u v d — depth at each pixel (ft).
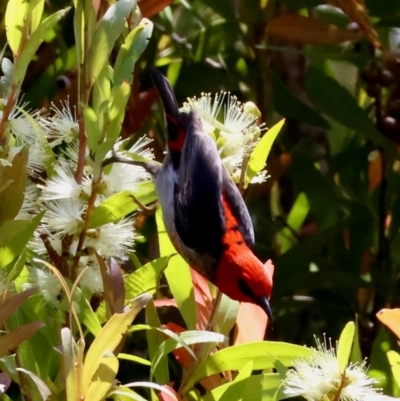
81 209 15.92
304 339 25.03
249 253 19.97
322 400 13.67
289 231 26.71
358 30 23.27
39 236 15.55
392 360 14.89
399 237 23.63
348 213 25.76
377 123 24.53
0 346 12.83
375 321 24.32
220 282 19.93
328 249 26.94
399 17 24.57
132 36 14.87
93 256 15.53
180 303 16.47
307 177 25.30
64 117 16.49
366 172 25.99
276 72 28.35
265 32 25.14
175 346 14.39
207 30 26.11
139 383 13.35
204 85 25.84
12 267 14.67
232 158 18.10
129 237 16.26
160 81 20.79
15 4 14.48
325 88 23.73
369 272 25.40
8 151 14.99
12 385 20.77
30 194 15.67
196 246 19.84
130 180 16.02
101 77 14.85
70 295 13.14
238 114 17.53
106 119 14.80
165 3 20.35
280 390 14.73
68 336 12.68
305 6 24.25
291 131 28.84
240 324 17.15
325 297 25.40
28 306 15.15
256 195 25.30
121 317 12.80
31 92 23.32
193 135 18.81
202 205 19.36
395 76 23.75
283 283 24.00
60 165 16.75
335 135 27.81
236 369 15.29
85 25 14.90
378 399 13.74
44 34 14.76
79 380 12.73
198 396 15.40
